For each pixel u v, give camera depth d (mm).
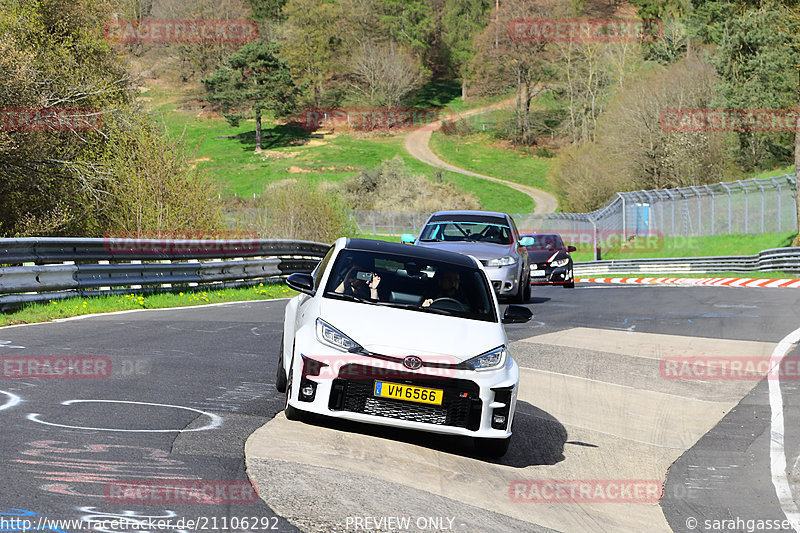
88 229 74875
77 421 16859
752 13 174500
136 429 16625
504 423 18016
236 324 35969
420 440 18812
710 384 28469
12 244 34469
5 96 66938
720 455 20312
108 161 71188
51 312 34875
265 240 61125
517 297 48719
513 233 48812
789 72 166000
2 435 15273
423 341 17906
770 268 88188
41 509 11633
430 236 48125
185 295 47594
